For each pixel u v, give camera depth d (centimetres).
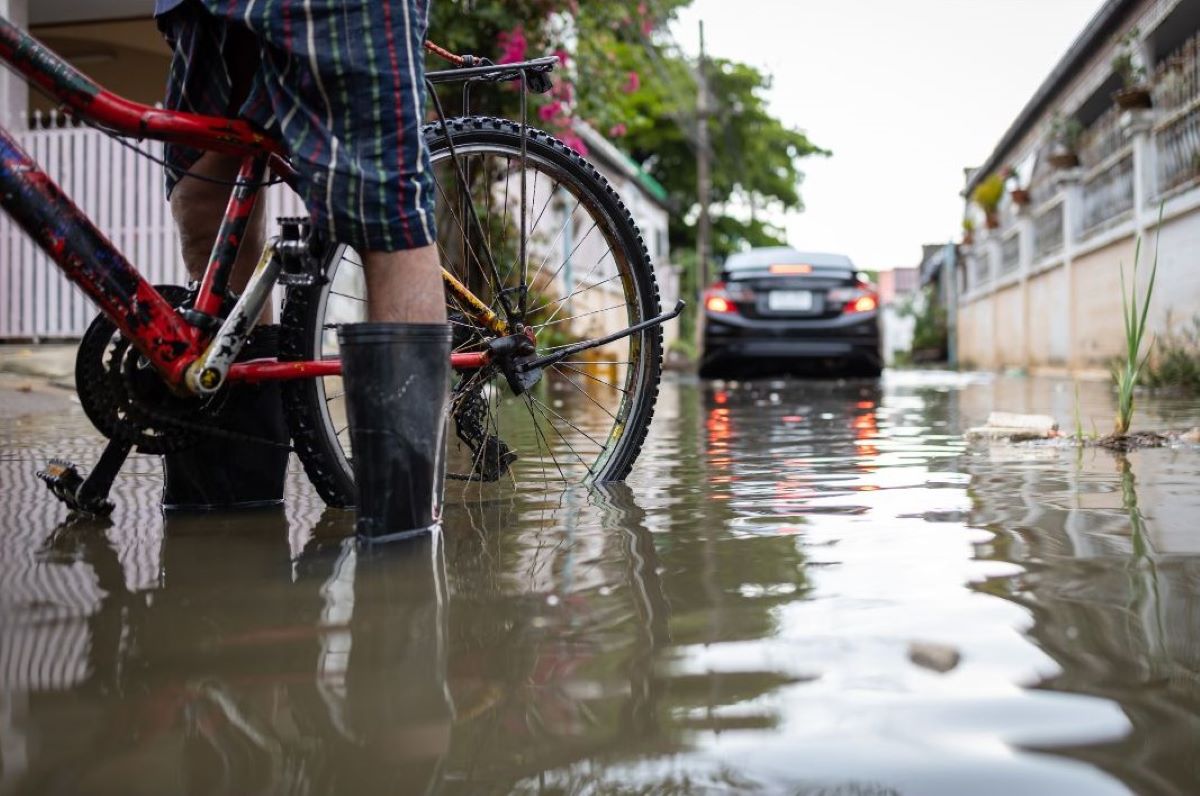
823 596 128
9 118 715
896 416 465
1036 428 339
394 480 167
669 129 2844
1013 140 1783
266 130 171
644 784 77
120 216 714
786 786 75
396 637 115
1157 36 1055
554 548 162
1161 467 252
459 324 211
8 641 116
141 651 112
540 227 906
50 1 846
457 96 778
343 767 81
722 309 875
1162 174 915
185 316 174
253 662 107
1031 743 82
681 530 176
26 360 614
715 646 109
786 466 270
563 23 818
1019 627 113
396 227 160
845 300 867
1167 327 823
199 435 196
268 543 170
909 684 96
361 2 158
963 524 177
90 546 170
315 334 194
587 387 770
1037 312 1457
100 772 81
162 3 177
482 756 82
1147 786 74
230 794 77
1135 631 111
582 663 104
